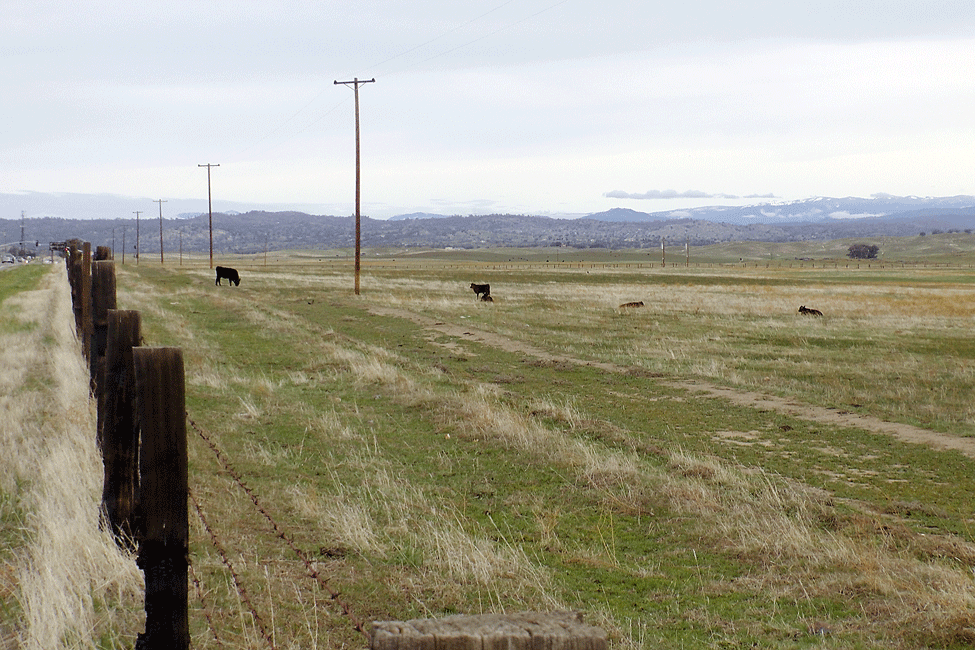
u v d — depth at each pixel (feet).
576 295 175.83
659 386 64.39
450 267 492.13
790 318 126.31
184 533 13.10
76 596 19.30
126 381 21.66
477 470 36.24
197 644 17.67
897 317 130.93
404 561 24.12
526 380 65.72
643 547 26.86
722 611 21.53
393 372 61.62
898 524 29.76
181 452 13.05
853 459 41.93
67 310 94.68
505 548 25.58
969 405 57.82
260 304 127.24
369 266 467.52
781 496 33.24
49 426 36.19
